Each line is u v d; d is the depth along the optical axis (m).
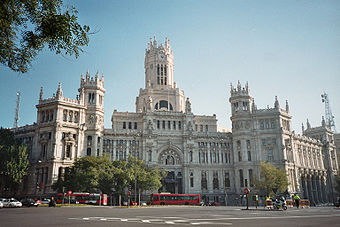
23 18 20.48
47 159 97.00
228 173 118.94
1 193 101.25
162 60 143.75
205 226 22.69
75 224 24.69
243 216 34.34
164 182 111.31
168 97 133.00
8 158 89.44
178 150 117.88
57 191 90.50
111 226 22.91
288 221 26.95
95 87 111.62
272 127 116.69
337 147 180.62
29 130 107.12
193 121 122.62
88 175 80.56
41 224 24.89
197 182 114.44
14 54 21.77
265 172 97.88
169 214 38.91
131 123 122.56
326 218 30.58
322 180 141.38
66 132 100.62
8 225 24.08
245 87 124.44
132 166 90.25
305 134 161.75
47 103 102.44
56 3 20.62
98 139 108.69
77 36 21.14
